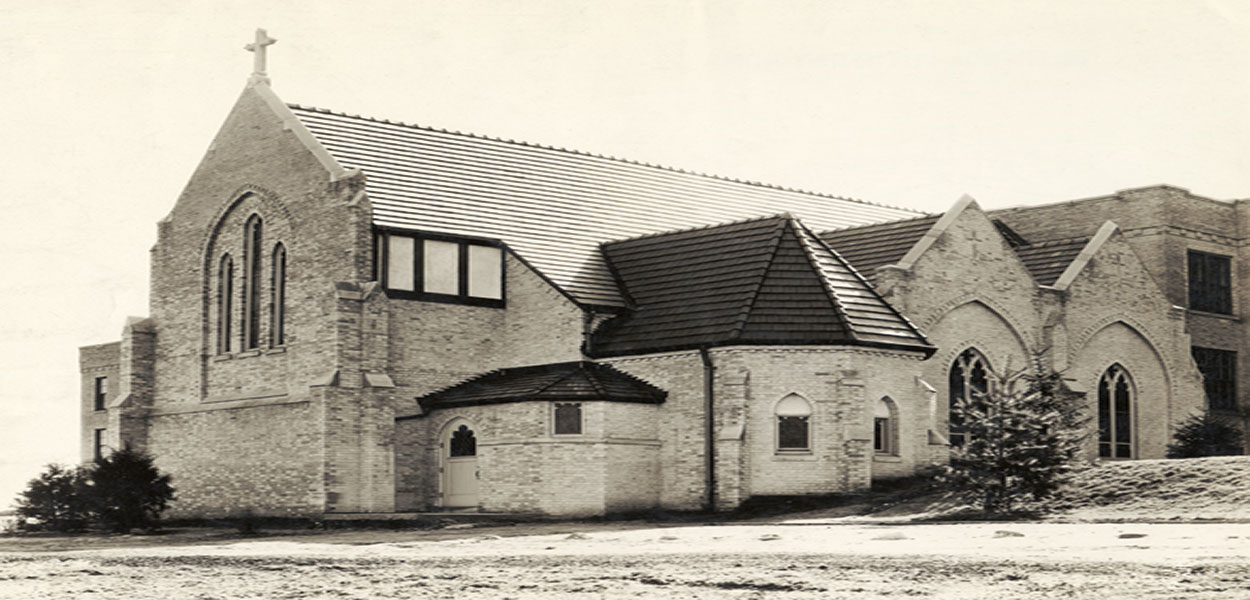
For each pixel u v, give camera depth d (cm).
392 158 5103
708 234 4988
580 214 5366
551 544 3306
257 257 5062
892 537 3130
